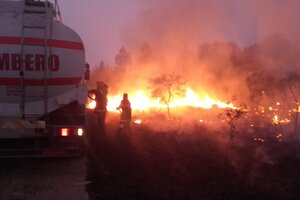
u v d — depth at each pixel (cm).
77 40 839
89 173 800
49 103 832
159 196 660
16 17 797
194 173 789
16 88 797
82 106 857
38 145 826
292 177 775
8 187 722
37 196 674
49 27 805
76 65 836
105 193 679
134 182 735
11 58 781
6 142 823
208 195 666
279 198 660
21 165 878
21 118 814
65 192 693
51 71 809
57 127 834
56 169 845
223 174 782
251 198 657
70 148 836
